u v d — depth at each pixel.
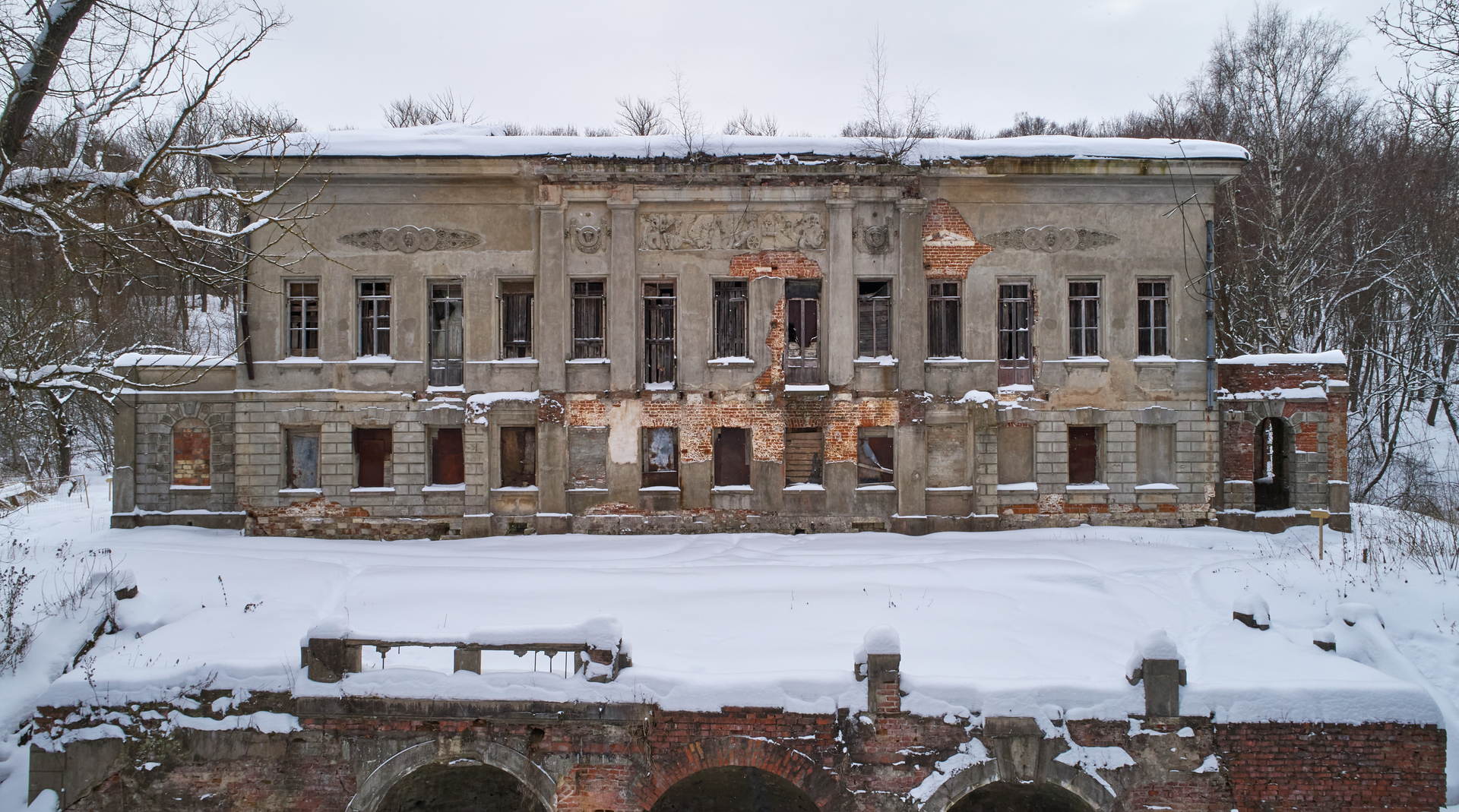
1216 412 21.69
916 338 21.41
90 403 33.06
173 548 19.36
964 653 12.29
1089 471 22.06
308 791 10.66
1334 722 10.31
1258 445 26.88
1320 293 29.36
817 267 21.58
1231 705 10.37
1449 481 29.67
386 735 10.65
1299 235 28.22
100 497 29.89
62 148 13.34
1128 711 10.38
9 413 16.72
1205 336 21.69
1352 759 10.27
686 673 10.69
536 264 21.55
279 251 21.36
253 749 10.66
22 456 34.38
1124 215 21.67
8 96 11.89
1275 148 27.77
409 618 14.01
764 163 20.88
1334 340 32.59
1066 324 21.66
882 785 10.38
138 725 10.69
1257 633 12.98
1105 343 21.70
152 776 10.68
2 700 12.11
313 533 21.45
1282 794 10.31
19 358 13.42
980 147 21.17
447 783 12.56
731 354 21.91
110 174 12.00
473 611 14.37
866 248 21.56
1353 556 17.78
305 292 21.81
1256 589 15.99
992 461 21.61
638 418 21.53
